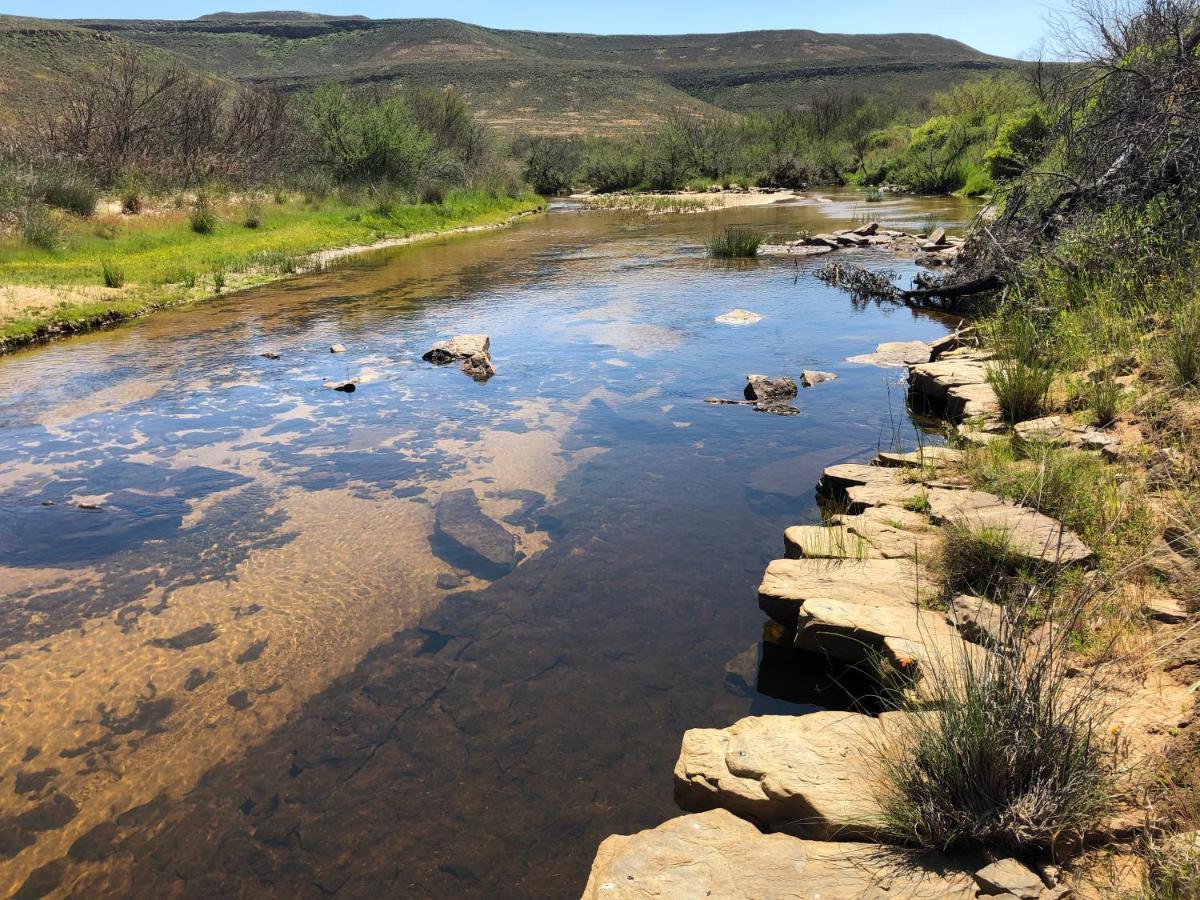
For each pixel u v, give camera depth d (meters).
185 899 2.47
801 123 51.88
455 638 3.74
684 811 2.69
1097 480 4.20
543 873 2.51
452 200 27.33
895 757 2.54
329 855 2.60
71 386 8.02
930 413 6.66
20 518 5.11
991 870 2.10
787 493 5.17
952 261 13.48
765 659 3.54
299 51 169.75
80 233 15.48
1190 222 6.91
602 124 97.69
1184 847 2.00
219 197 20.33
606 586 4.15
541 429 6.55
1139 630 3.04
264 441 6.45
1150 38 8.72
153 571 4.42
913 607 3.46
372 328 10.47
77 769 3.00
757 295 12.06
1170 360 5.15
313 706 3.31
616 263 15.72
